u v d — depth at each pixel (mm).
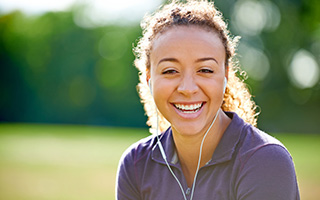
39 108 37531
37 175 8891
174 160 2344
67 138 18188
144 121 35875
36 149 13945
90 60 38188
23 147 14555
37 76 37562
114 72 37156
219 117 2344
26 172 9305
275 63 31484
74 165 10367
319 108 30688
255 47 31406
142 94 2828
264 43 31531
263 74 31719
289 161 2115
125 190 2463
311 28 30156
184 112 2244
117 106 36656
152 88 2324
